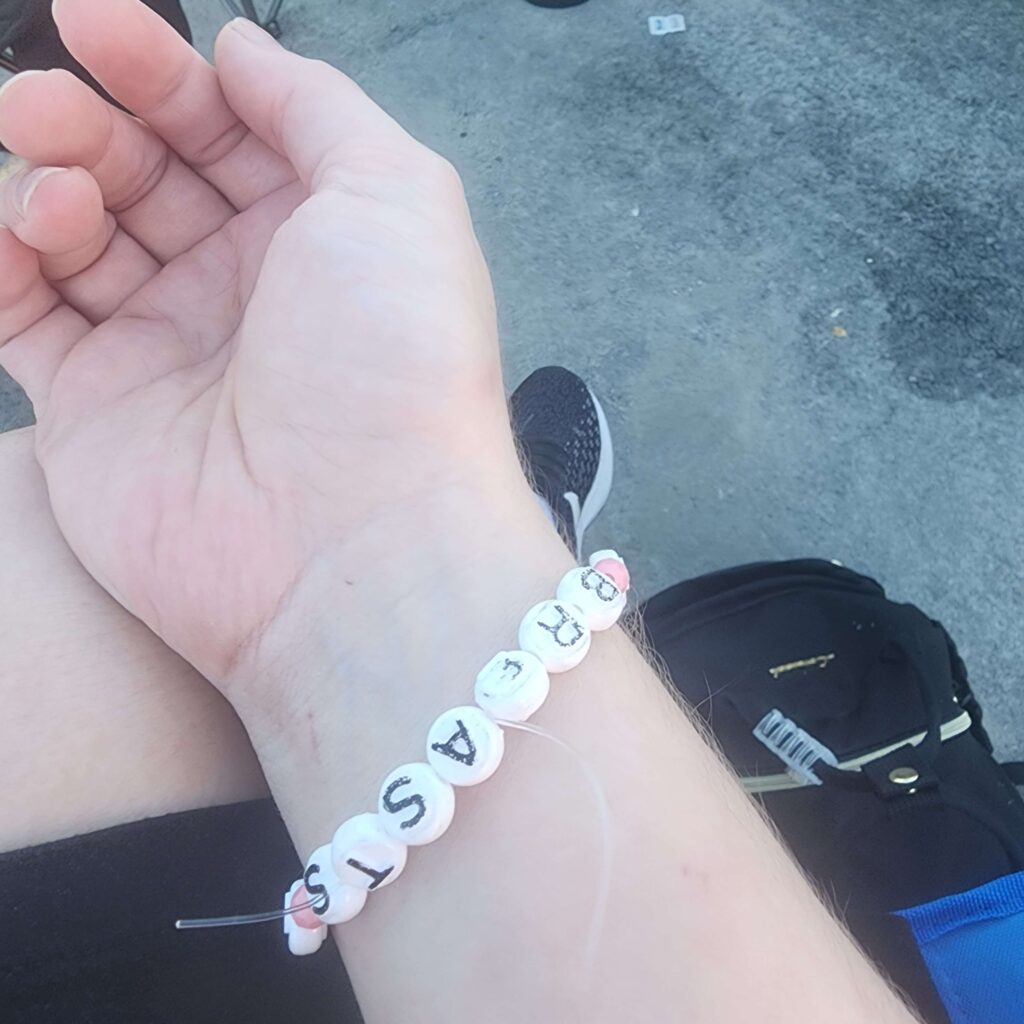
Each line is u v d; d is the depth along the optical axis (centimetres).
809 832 25
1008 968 20
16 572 18
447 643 15
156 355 20
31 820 17
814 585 31
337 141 18
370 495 17
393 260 18
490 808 14
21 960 15
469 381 17
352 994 18
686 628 30
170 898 16
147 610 18
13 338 20
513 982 13
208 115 19
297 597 17
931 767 26
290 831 16
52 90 17
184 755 18
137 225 20
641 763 14
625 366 40
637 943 13
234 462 18
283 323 18
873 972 14
